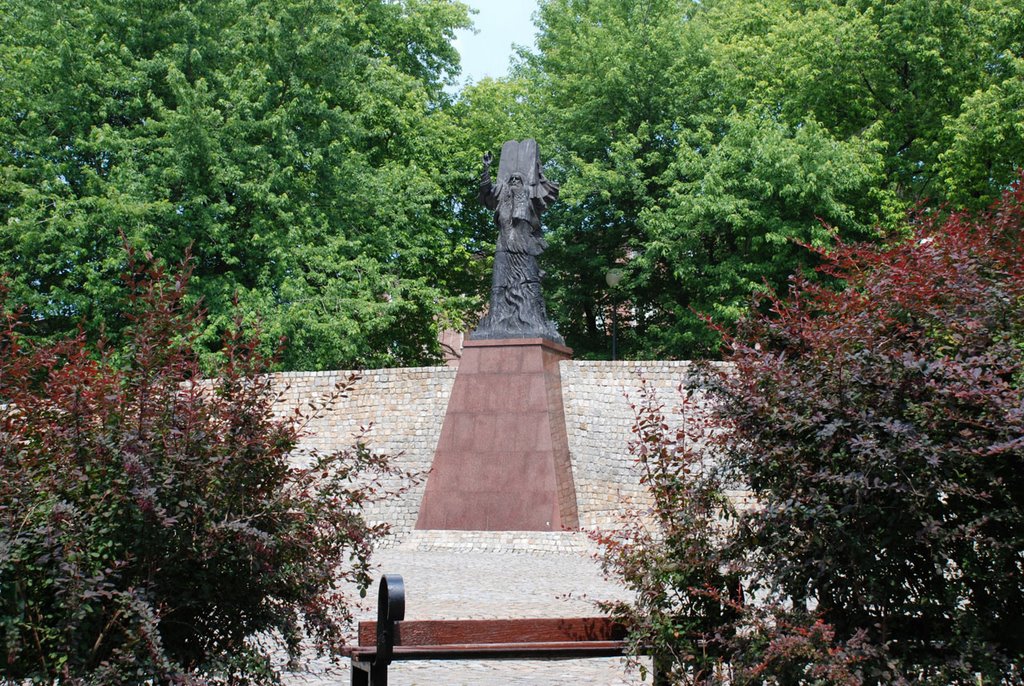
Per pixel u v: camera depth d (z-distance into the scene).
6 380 5.45
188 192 27.89
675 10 37.69
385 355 31.97
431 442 25.64
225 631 5.27
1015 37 32.44
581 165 34.78
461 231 37.66
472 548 19.66
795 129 33.44
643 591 5.30
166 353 5.36
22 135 27.92
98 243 27.56
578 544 19.39
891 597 4.89
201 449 5.11
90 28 28.09
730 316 30.84
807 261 31.95
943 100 33.38
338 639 5.43
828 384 5.04
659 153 34.91
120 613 4.79
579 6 40.12
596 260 35.88
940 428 4.81
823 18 33.84
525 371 21.31
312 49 29.62
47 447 5.14
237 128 28.38
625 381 25.55
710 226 32.12
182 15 28.59
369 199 30.91
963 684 4.70
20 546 4.61
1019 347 5.18
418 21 37.34
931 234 6.11
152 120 27.81
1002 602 4.89
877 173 32.88
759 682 4.80
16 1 28.53
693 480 5.56
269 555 5.02
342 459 5.68
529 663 8.50
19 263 27.44
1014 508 4.71
